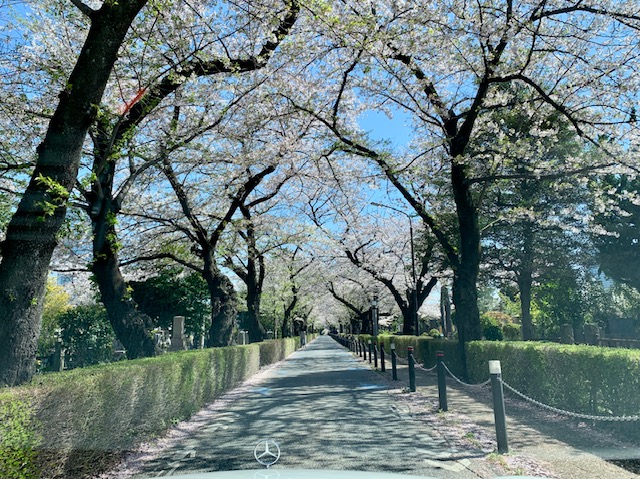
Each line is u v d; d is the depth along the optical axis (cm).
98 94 667
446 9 1169
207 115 1284
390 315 5303
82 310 2083
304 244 2644
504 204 2098
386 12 1177
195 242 1727
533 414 896
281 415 985
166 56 1082
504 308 6216
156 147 1303
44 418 485
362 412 994
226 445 746
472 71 1370
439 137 1692
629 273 2011
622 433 697
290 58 1230
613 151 1210
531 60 1309
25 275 616
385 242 2827
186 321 2220
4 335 596
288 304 4544
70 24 1149
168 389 867
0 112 1030
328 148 1634
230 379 1428
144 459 678
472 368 1317
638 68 1185
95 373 616
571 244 2141
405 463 614
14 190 1256
